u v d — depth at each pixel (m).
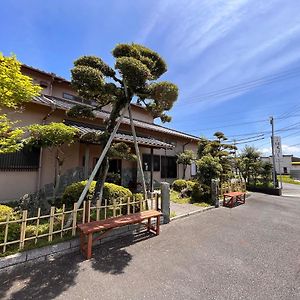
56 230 4.04
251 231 5.30
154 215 4.71
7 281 2.79
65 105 8.51
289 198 12.52
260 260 3.62
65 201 5.62
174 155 14.57
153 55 5.65
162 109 5.60
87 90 4.79
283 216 7.25
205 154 12.02
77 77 4.47
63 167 8.06
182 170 15.01
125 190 6.23
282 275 3.11
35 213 5.11
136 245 4.16
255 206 9.14
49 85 9.66
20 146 5.12
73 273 3.05
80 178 8.43
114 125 5.82
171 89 5.12
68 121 8.57
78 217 4.60
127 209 4.89
